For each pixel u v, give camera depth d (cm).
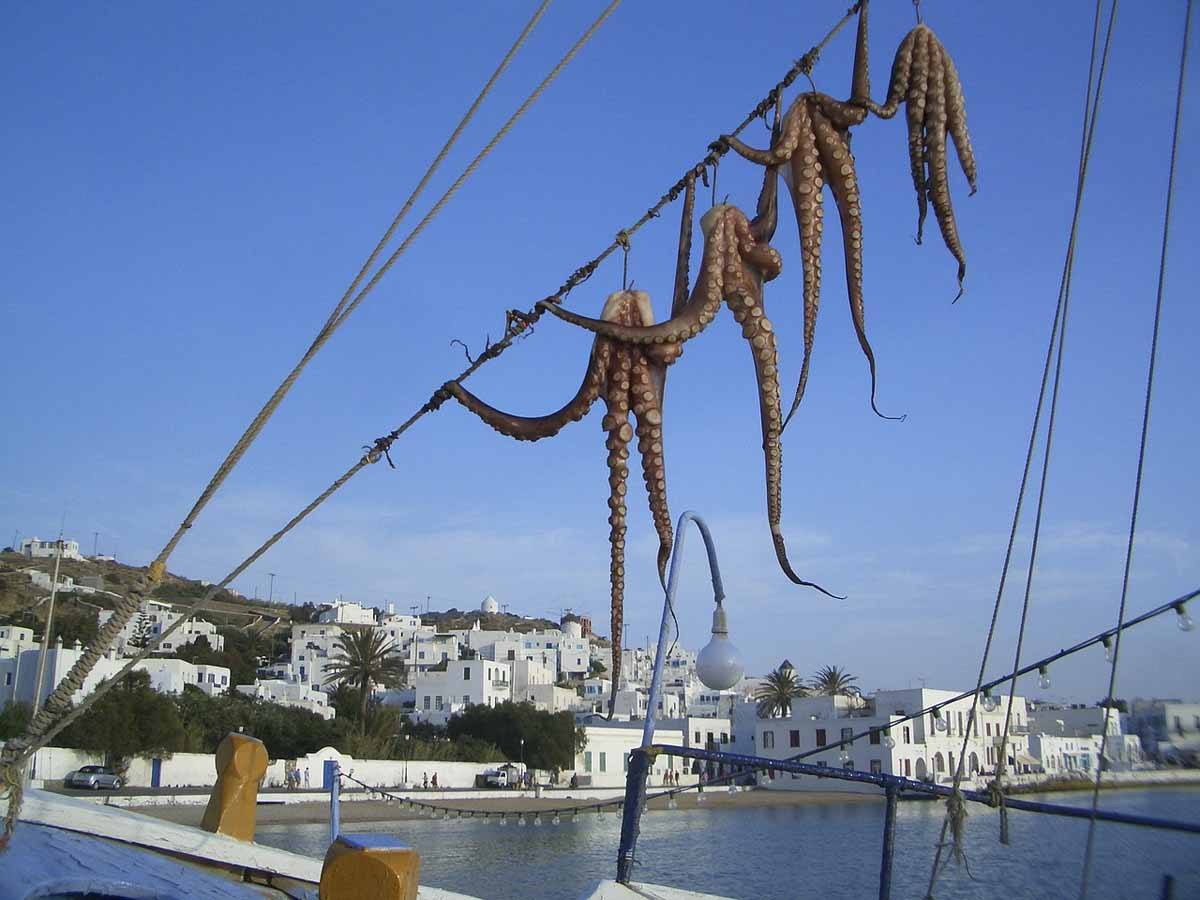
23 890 478
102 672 7312
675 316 713
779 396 707
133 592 592
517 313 693
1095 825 528
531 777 8944
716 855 3472
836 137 720
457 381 693
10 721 6131
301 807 6500
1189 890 505
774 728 8656
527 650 16138
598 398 711
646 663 17575
